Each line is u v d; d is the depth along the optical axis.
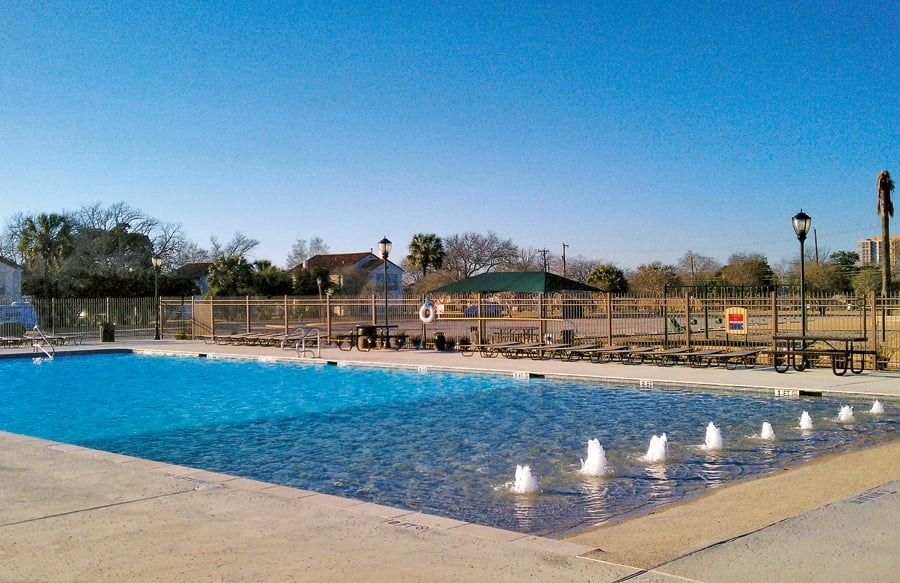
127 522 6.15
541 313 25.86
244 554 5.30
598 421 13.16
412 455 10.61
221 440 12.02
